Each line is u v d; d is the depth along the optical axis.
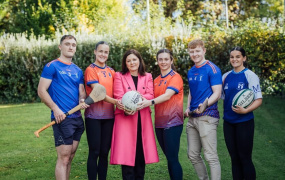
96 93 3.73
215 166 3.77
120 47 11.80
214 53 10.81
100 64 4.08
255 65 10.16
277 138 6.27
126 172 3.88
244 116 3.69
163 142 3.95
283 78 10.12
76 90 3.90
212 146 3.79
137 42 11.61
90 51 12.09
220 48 10.73
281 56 9.88
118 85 4.00
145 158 3.85
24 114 9.23
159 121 3.91
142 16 19.02
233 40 10.61
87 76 3.98
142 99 3.83
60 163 3.70
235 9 27.19
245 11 27.67
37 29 19.78
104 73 4.05
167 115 3.84
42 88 3.70
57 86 3.77
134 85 4.01
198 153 3.98
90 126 3.91
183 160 5.35
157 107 3.95
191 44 3.95
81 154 5.70
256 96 3.70
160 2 23.62
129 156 3.82
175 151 3.79
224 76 4.03
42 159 5.40
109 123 4.04
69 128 3.72
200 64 3.96
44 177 4.61
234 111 3.70
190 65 11.02
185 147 6.00
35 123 8.04
